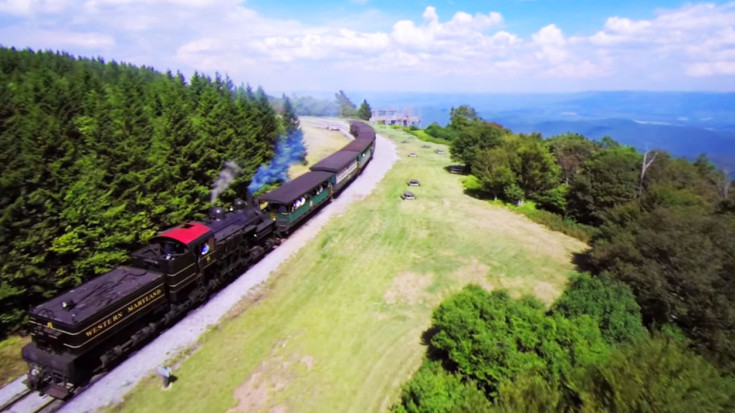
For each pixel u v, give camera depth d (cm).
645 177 3372
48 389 1291
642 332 1527
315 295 2028
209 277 1916
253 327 1750
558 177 4009
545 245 2827
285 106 4438
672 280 1792
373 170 4744
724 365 1523
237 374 1482
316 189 3058
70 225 1753
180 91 3456
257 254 2288
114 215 1952
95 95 2545
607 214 2661
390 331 1761
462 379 1362
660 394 1000
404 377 1503
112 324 1351
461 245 2712
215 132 2809
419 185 4172
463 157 4788
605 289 1705
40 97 2244
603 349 1345
